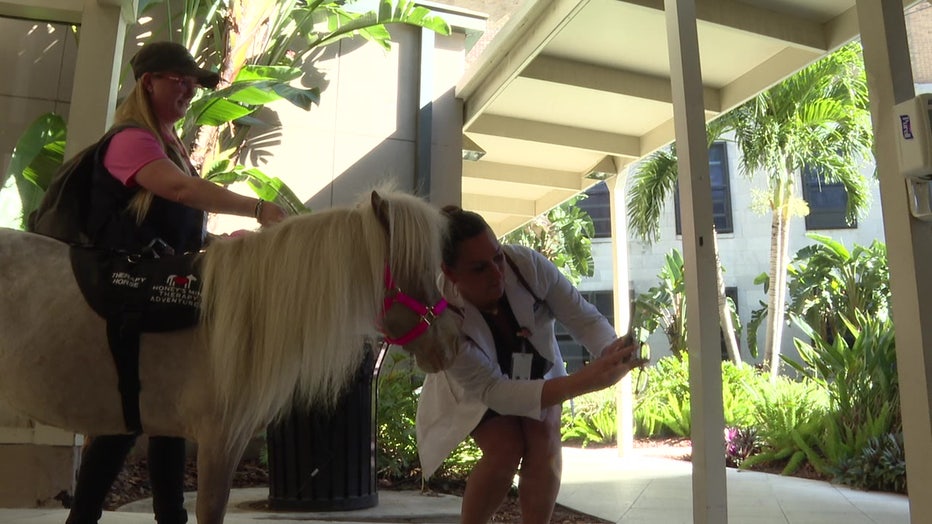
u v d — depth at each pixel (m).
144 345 1.56
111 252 1.69
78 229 1.79
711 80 5.32
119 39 3.86
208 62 5.66
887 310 13.45
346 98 6.00
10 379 1.60
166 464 2.03
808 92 10.45
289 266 1.51
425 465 2.00
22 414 1.70
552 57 5.06
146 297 1.55
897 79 1.79
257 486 4.42
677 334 14.16
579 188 7.24
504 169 6.98
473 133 5.96
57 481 3.39
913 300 1.71
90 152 1.79
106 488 2.05
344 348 1.52
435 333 1.53
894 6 1.83
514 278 1.99
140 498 3.82
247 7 5.17
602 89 5.18
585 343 2.11
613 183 6.93
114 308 1.55
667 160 11.15
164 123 1.92
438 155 6.05
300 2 6.06
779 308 12.85
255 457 5.10
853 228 17.42
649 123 6.02
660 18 4.37
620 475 5.50
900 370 1.74
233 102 4.89
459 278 1.84
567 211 16.84
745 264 17.53
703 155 2.38
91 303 1.56
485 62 5.29
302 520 3.24
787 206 12.71
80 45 3.77
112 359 1.56
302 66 5.93
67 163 1.87
